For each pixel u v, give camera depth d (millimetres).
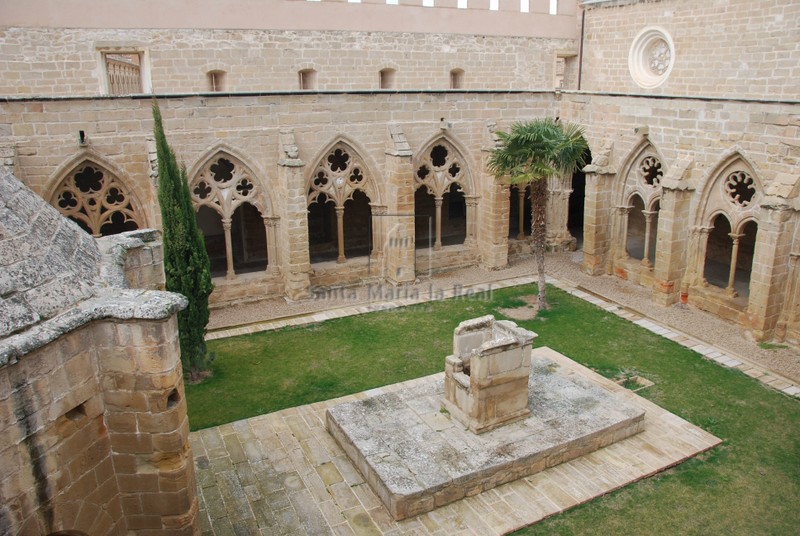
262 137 19281
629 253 25312
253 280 20250
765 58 20484
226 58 23031
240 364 16141
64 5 20609
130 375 7227
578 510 10742
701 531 10281
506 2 27422
